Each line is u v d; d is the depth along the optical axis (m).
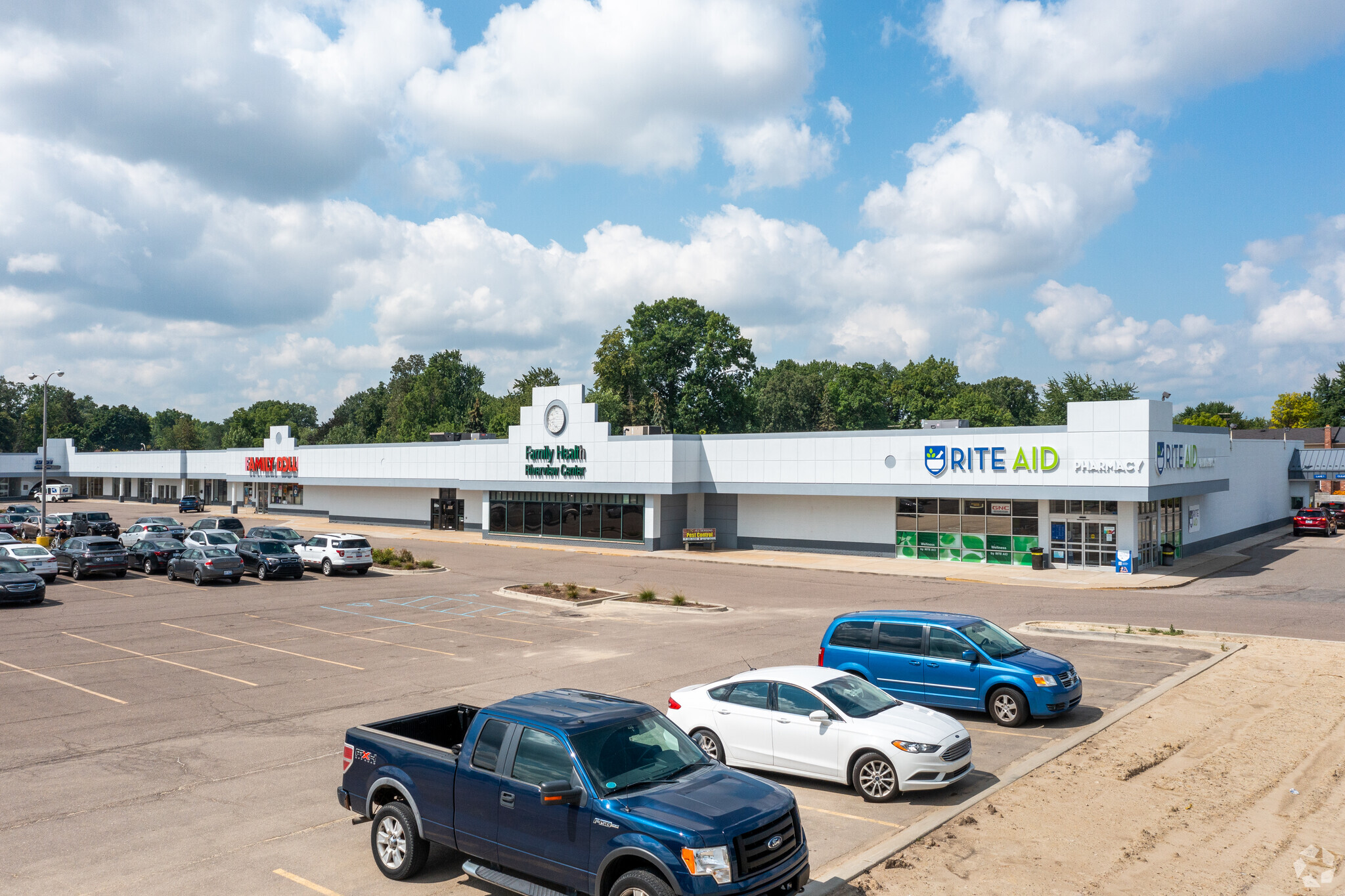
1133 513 34.16
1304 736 13.16
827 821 10.30
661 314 79.62
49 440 99.12
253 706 15.96
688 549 44.94
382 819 8.98
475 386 120.38
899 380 97.19
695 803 7.48
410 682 17.75
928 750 10.73
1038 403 112.19
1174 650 20.02
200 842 9.77
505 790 8.06
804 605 27.95
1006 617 24.78
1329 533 48.91
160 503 86.06
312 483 65.75
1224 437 43.53
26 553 34.03
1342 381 101.38
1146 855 9.08
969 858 9.05
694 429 76.81
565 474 48.53
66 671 18.86
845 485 40.09
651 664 19.25
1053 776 11.66
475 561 41.78
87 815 10.62
